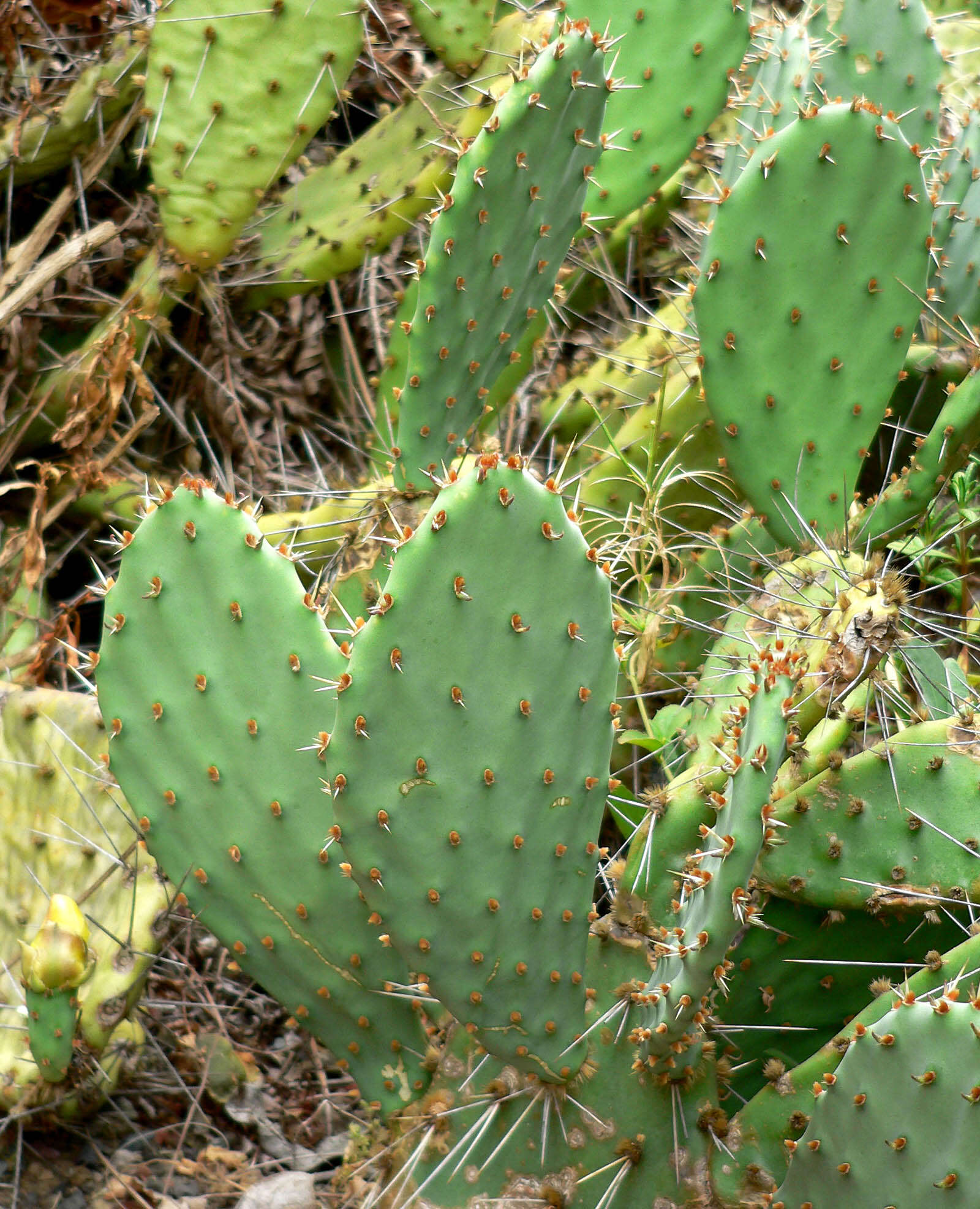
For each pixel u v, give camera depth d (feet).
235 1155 5.25
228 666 4.89
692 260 6.31
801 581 5.24
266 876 4.94
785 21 6.23
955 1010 4.62
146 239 6.24
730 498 5.94
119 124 6.16
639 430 5.94
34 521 5.72
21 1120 5.14
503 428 6.23
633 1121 4.91
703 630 5.64
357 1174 5.06
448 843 4.72
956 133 6.63
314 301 6.39
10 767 5.43
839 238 5.32
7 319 5.86
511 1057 4.87
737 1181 4.91
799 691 5.03
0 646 5.68
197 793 4.93
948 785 5.03
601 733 4.78
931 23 6.08
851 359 5.39
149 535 4.88
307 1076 5.45
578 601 4.70
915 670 5.24
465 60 6.22
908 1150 4.67
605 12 6.04
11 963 5.28
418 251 6.36
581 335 6.57
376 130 6.35
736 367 5.38
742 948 5.10
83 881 5.30
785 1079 4.95
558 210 5.52
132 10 6.42
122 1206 5.11
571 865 4.80
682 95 6.06
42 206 6.36
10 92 6.21
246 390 6.25
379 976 4.98
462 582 4.63
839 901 5.02
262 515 5.97
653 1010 4.86
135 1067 5.25
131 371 5.91
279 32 5.87
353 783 4.69
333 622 5.47
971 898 5.01
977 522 5.74
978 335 5.98
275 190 6.47
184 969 5.49
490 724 4.69
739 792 4.69
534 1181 4.91
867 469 6.14
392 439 5.71
